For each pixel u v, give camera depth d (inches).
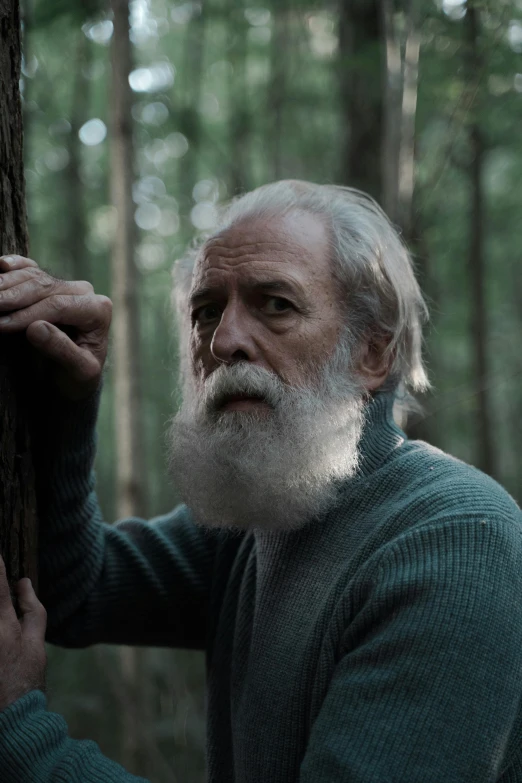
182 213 234.2
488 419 186.9
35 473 59.4
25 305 51.0
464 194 210.2
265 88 200.8
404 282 64.1
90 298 53.4
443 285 218.2
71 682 141.9
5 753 45.4
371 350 61.5
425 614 45.1
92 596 65.6
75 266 209.6
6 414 51.3
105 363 58.2
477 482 52.1
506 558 47.1
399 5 124.2
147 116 163.3
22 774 45.3
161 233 290.2
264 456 55.1
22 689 47.9
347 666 46.6
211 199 257.1
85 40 177.8
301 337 57.1
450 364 278.5
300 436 55.4
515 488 251.3
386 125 116.2
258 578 58.1
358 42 130.0
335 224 60.1
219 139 232.2
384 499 54.7
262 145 233.0
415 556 47.4
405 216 110.7
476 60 118.6
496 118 147.2
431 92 124.3
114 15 117.3
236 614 61.3
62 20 141.6
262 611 55.8
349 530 54.6
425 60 125.0
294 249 57.8
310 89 205.2
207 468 56.5
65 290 52.8
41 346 51.2
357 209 62.0
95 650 144.6
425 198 117.2
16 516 52.6
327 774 43.4
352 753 43.1
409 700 43.8
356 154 132.8
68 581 62.7
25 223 55.2
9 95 52.8
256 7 180.5
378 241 61.3
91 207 243.8
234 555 66.5
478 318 186.2
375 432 59.8
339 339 58.6
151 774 123.2
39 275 51.9
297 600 54.0
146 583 67.4
